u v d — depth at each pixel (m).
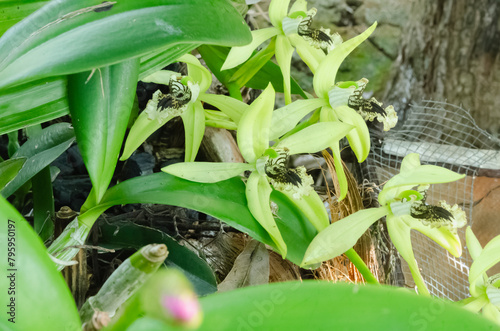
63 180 0.77
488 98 1.13
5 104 0.50
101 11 0.47
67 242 0.53
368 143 0.60
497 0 1.13
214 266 0.68
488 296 0.54
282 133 0.57
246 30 0.49
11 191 0.60
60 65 0.45
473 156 0.96
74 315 0.34
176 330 0.32
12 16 0.51
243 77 0.64
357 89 0.59
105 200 0.54
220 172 0.55
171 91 0.59
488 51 1.14
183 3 0.48
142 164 0.79
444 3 1.10
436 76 1.12
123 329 0.35
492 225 0.94
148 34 0.46
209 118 0.62
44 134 0.63
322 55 0.63
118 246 0.63
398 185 0.56
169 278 0.28
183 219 0.70
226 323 0.32
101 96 0.51
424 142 0.96
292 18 0.62
